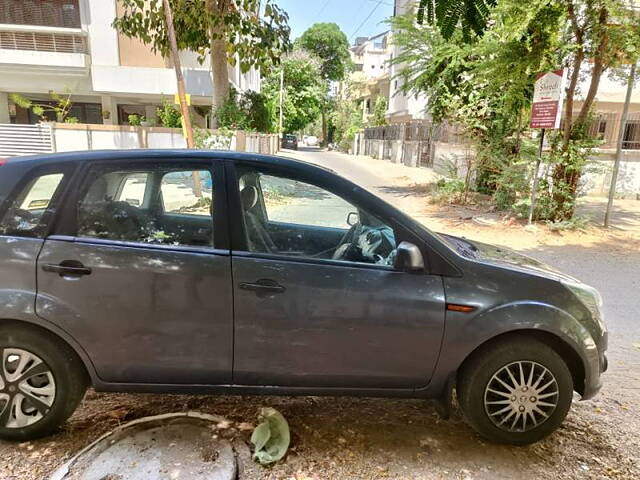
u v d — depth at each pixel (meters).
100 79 17.72
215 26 12.71
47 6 17.16
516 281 2.82
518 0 7.95
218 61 14.06
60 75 17.47
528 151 10.01
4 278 2.61
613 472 2.67
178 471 2.49
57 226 2.69
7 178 2.75
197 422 2.95
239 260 2.70
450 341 2.73
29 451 2.67
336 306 2.69
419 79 14.25
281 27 13.43
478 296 2.74
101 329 2.65
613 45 8.48
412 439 2.91
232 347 2.71
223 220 2.76
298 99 47.38
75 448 2.71
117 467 2.50
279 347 2.72
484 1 2.40
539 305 2.75
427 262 2.79
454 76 13.20
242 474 2.52
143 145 13.84
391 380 2.80
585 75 12.34
